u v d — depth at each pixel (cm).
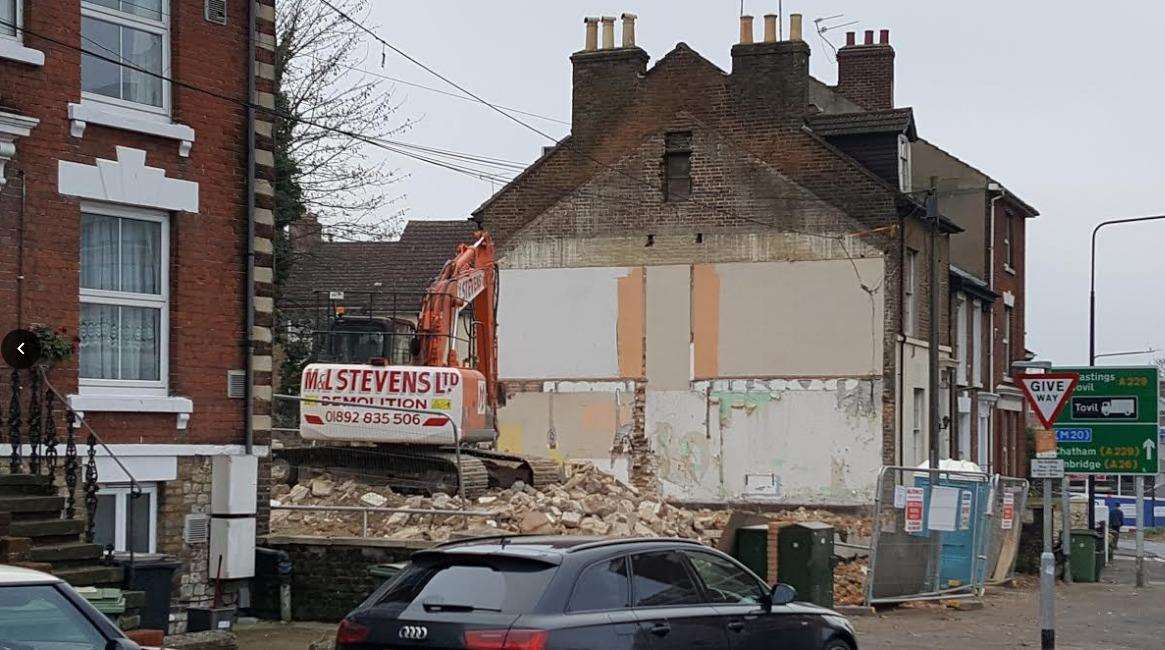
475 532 1922
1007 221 4753
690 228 3606
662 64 3706
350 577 1881
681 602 1067
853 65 4319
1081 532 2991
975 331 4269
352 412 2425
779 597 1151
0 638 743
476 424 2481
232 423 1666
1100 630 2017
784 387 3497
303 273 4934
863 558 2459
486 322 2753
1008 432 4731
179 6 1612
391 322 3002
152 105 1602
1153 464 2641
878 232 3469
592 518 2264
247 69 1695
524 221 3800
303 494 2328
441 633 959
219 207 1655
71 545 1378
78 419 1476
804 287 3506
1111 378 2648
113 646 782
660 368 3600
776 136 3572
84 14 1530
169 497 1594
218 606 1652
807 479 3462
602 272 3666
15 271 1447
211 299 1644
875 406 3425
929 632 1919
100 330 1545
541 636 934
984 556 2423
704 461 3547
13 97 1445
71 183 1494
